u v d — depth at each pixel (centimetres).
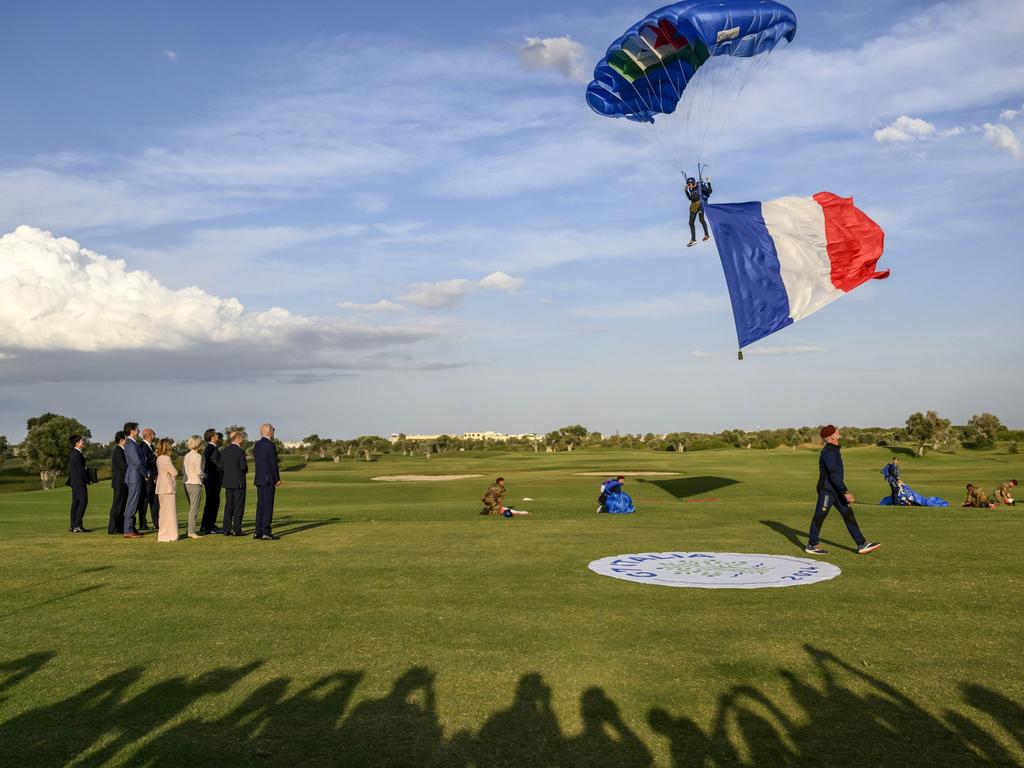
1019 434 10625
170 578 1255
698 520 2023
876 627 897
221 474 1922
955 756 566
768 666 761
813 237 1902
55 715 664
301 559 1427
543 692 701
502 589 1130
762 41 1842
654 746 590
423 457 13438
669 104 2056
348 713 659
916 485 4006
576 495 3538
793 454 9200
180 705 684
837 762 560
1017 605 996
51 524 2172
